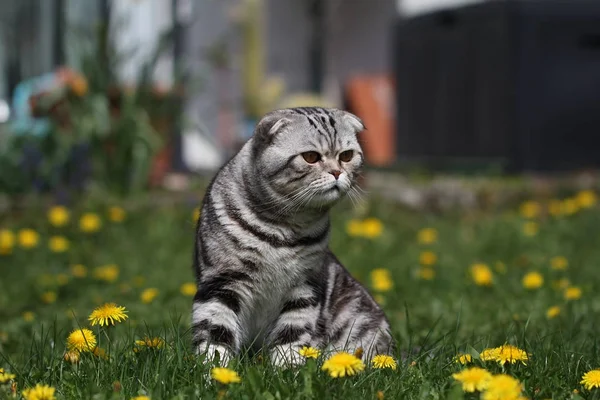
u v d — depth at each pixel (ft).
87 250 28.14
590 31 38.52
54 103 33.86
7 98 41.55
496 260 27.43
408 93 44.11
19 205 31.55
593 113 38.88
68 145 33.27
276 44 60.44
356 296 16.87
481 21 39.37
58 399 12.44
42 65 42.27
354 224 28.63
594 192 36.32
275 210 15.37
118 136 34.37
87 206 31.14
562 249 28.68
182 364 13.65
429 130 42.78
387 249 28.30
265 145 15.48
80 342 14.20
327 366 12.25
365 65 58.75
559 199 35.94
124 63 37.32
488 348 15.21
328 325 16.29
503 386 11.43
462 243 29.81
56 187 33.35
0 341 18.40
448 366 14.05
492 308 20.93
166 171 39.88
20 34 41.88
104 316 14.33
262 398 12.24
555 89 38.45
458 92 40.83
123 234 29.53
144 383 13.08
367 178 37.70
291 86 61.46
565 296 21.30
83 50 35.32
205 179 37.99
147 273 25.64
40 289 24.08
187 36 46.80
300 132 15.61
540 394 12.60
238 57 54.70
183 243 28.78
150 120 36.06
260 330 15.83
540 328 18.40
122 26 39.04
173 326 15.33
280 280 15.46
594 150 39.11
